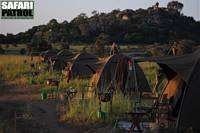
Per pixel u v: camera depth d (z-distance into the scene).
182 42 40.59
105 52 60.19
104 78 23.72
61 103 22.72
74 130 16.25
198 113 14.77
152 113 16.42
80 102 20.27
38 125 17.20
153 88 24.92
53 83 30.47
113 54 25.11
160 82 22.69
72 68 34.28
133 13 111.44
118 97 19.61
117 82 23.05
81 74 34.22
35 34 116.75
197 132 14.59
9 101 25.05
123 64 23.20
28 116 19.17
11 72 46.06
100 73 23.80
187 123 14.76
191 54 16.48
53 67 45.53
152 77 31.95
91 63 26.53
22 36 126.81
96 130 15.76
